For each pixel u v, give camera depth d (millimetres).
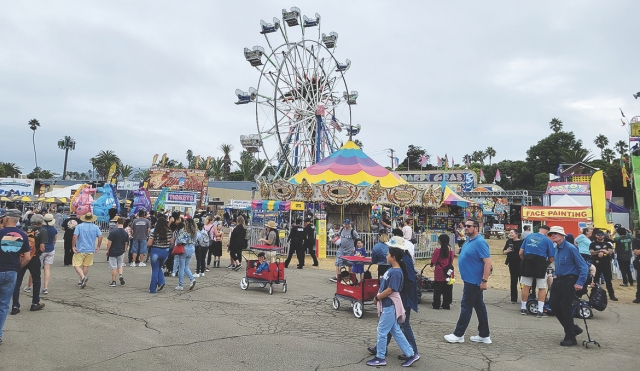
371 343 6043
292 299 9195
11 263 5281
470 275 6219
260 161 73000
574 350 6094
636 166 23578
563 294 6402
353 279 8523
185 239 9602
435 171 45031
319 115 31969
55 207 35125
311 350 5543
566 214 18016
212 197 50438
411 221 21750
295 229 14922
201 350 5324
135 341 5598
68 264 12758
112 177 28547
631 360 5637
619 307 9641
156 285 9078
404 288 5348
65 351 5102
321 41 34719
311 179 21062
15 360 4711
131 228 13516
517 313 8711
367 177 20984
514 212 46438
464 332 6281
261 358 5121
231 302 8516
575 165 43688
